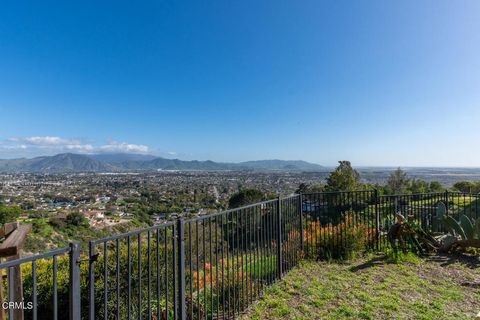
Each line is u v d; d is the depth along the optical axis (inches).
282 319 116.9
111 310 132.6
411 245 209.6
